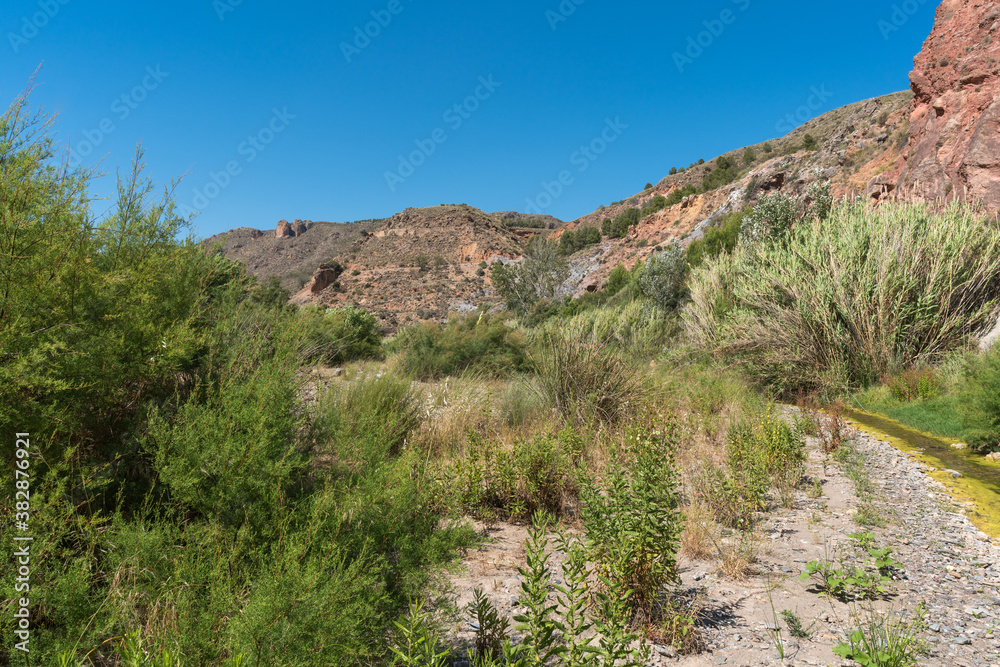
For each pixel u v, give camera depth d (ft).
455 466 13.58
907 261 32.12
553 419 19.56
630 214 299.99
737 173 256.93
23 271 6.24
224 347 9.31
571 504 14.02
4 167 6.60
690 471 16.25
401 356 31.65
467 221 440.86
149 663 4.56
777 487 16.28
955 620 9.06
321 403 10.28
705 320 40.73
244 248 583.99
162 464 6.75
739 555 11.25
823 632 8.57
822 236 36.22
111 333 6.98
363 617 6.04
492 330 37.45
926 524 13.74
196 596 5.65
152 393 8.49
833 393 31.71
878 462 19.42
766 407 23.97
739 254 44.47
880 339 31.96
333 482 8.20
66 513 5.83
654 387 22.82
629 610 8.14
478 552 11.20
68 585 5.23
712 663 7.68
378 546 7.14
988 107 43.60
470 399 19.84
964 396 22.48
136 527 6.08
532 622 6.64
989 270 30.71
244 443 6.93
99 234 7.91
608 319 37.32
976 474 17.99
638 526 8.84
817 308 33.01
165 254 8.97
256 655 4.92
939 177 47.85
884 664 7.30
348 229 612.70
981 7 51.26
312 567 5.53
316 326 11.94
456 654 7.47
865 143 110.52
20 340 6.09
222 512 6.79
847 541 12.45
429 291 315.17
